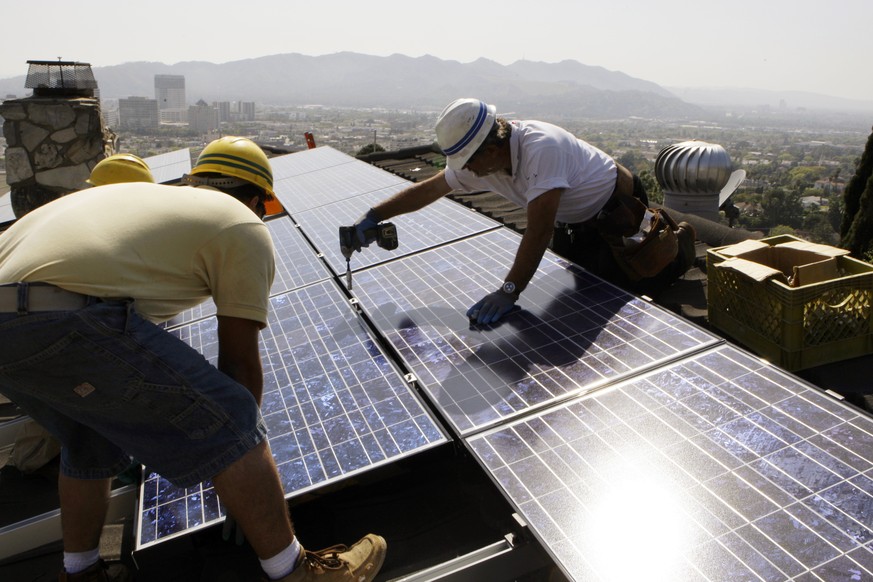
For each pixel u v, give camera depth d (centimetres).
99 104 754
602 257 358
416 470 251
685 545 158
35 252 162
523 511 177
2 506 282
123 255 166
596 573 154
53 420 193
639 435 198
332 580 185
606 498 176
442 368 258
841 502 161
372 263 389
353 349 283
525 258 288
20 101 711
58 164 733
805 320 257
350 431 229
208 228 178
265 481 177
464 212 445
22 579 234
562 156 302
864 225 880
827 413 192
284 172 816
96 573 209
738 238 492
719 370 223
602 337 259
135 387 164
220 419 172
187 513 208
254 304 183
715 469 179
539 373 242
